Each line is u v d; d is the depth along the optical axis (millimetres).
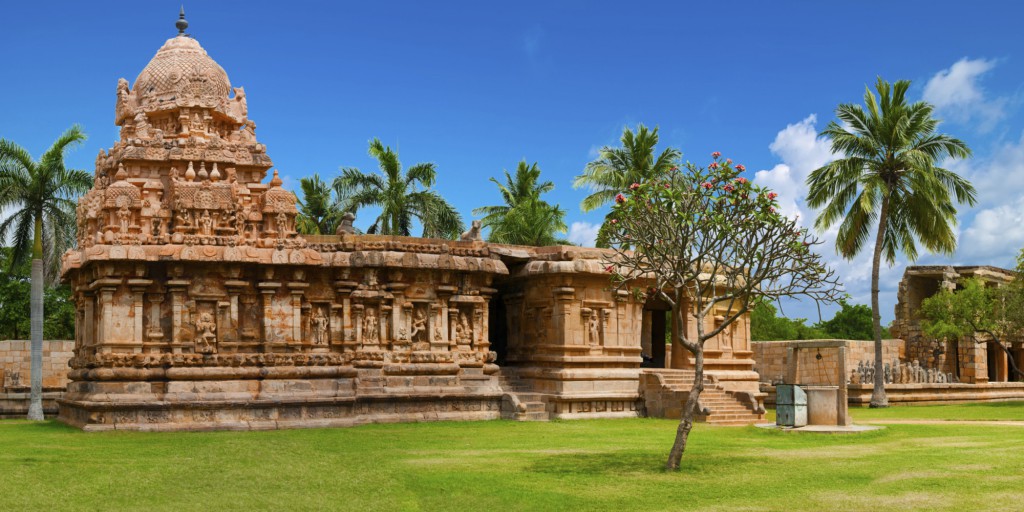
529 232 55312
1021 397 59938
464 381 35250
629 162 53719
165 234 30688
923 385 51250
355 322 33781
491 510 17266
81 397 30469
